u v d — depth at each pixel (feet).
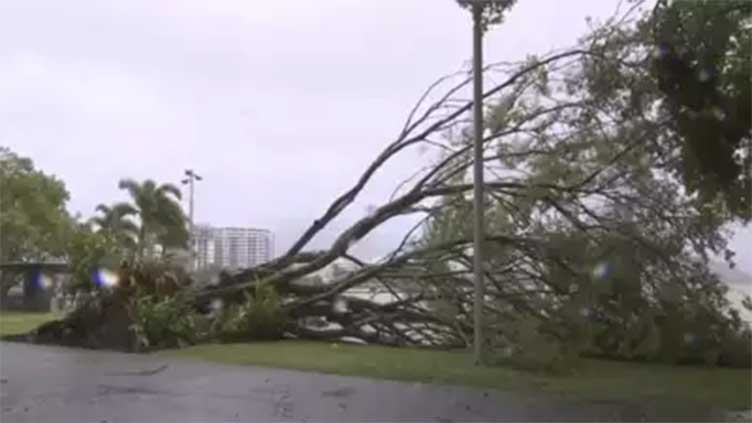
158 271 52.85
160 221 145.48
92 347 48.78
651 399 30.22
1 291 83.10
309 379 35.09
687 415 27.14
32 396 30.55
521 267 43.60
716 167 37.63
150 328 48.03
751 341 40.37
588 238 42.19
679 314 40.91
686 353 40.78
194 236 130.31
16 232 118.32
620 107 42.01
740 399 30.17
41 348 48.42
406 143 50.80
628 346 41.68
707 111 35.86
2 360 42.14
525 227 44.47
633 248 41.57
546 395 31.12
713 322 40.68
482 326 39.47
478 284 39.40
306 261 54.44
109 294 50.39
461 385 33.42
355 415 27.02
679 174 40.63
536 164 44.65
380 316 50.24
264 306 51.98
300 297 54.08
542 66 44.68
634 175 42.22
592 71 42.73
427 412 27.66
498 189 45.32
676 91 36.32
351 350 45.98
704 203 40.50
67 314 53.83
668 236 41.57
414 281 48.96
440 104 49.06
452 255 46.88
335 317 52.26
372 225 51.19
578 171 43.70
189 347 47.88
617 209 42.60
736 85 33.65
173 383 33.96
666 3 35.55
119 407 28.27
